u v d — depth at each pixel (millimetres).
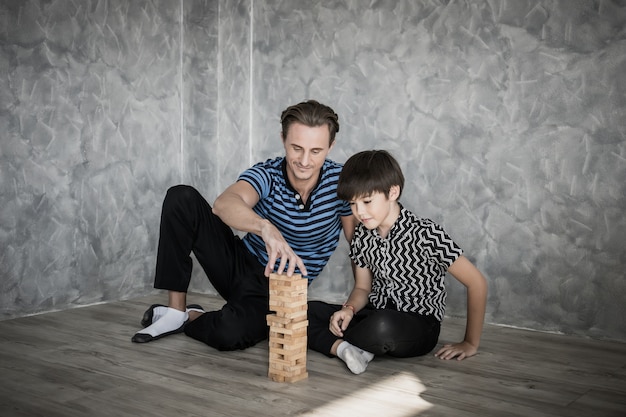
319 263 2639
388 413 1906
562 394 2098
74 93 3303
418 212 3293
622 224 2816
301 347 2186
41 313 3189
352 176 2266
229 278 2641
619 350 2668
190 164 3873
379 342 2295
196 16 3807
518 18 2986
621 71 2781
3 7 3002
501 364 2414
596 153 2854
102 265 3475
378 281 2543
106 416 1861
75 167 3324
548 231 2977
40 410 1900
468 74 3119
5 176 3045
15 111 3068
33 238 3164
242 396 2031
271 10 3631
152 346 2580
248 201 2336
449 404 1987
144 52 3635
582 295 2910
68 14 3258
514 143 3031
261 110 3689
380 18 3326
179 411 1902
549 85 2936
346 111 3457
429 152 3244
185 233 2621
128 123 3568
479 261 3148
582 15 2848
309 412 1904
